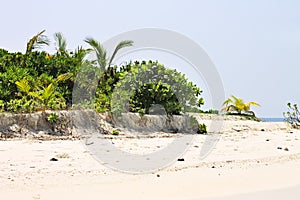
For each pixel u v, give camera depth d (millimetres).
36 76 16531
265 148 10352
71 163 7582
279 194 5484
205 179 6305
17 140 10875
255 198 5281
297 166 7598
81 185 5770
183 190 5582
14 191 5305
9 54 17594
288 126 18422
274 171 7035
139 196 5230
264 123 18406
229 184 5984
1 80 14305
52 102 14031
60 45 21203
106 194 5289
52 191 5367
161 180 6203
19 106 13094
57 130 12453
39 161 7680
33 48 19719
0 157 7988
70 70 17219
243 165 7672
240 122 17781
